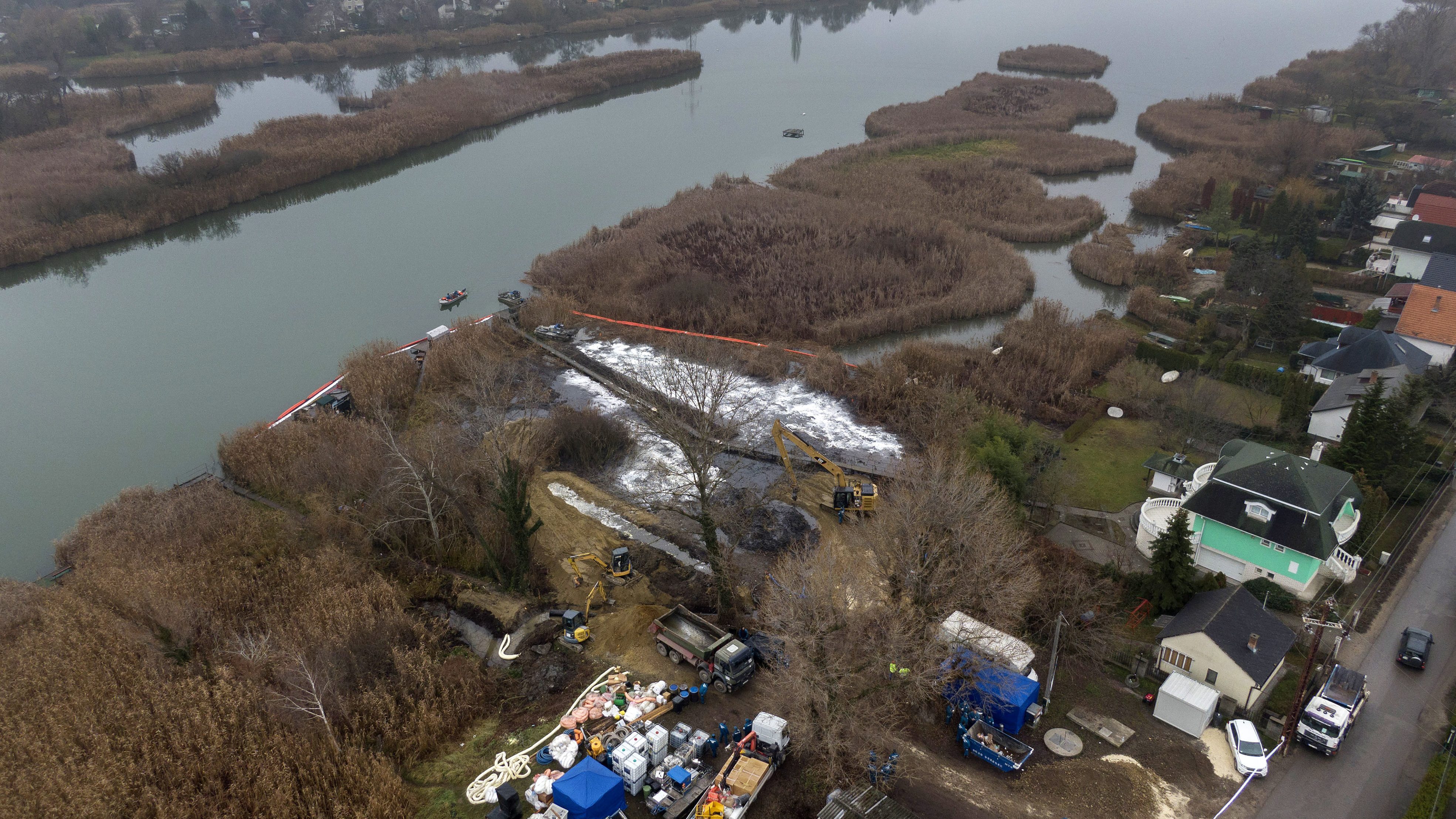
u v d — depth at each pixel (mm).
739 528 67875
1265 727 48625
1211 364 91062
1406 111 182750
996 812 44125
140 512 70312
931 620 49562
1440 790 43656
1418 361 81875
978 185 154375
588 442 79188
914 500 55906
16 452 86250
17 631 57781
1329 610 56094
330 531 65875
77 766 46094
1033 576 53438
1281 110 198625
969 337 104750
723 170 173250
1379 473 67375
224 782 46406
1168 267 118812
